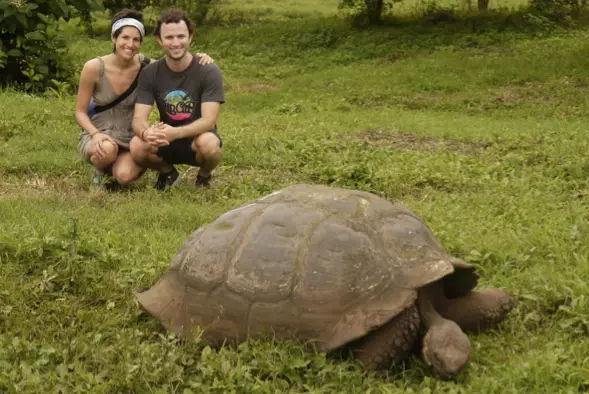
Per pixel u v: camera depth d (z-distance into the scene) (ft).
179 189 21.20
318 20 74.28
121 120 21.68
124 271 14.65
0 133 27.40
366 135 32.78
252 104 45.96
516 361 11.19
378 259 11.10
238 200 20.40
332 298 10.93
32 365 11.07
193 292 11.78
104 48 67.15
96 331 12.26
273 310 11.13
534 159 25.91
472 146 30.19
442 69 53.42
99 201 19.99
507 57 55.52
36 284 13.80
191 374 10.99
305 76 55.26
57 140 26.50
